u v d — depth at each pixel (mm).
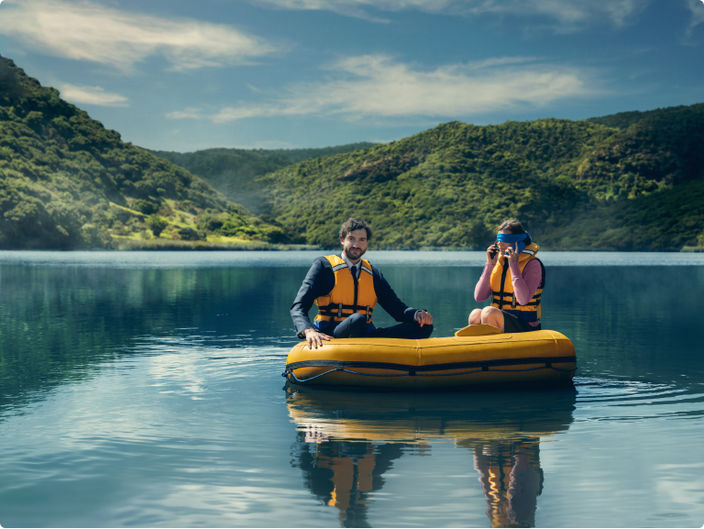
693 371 5941
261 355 6793
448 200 165875
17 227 97875
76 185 135000
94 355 6789
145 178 162375
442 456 3438
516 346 5305
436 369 5156
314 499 2850
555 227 145500
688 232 118125
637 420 4191
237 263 43875
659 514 2699
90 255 67000
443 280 22406
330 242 167250
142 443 3670
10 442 3684
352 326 5352
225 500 2844
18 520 2645
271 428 4008
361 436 3842
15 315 10906
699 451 3514
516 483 3047
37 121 157125
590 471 3201
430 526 2582
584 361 6480
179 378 5582
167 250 121688
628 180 166875
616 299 14555
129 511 2732
